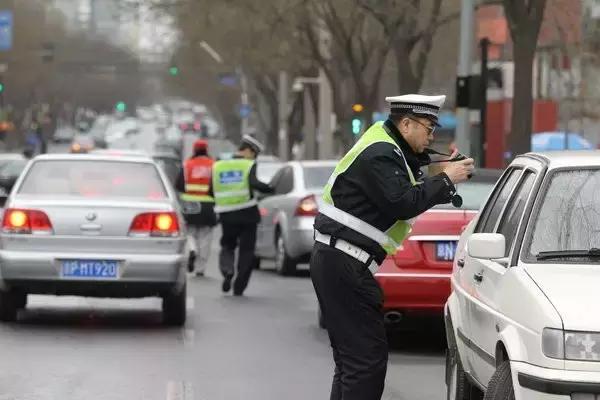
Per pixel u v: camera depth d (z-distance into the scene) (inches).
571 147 3919.8
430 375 1088.8
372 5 3321.9
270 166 3233.3
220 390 998.4
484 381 748.6
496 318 701.3
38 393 973.8
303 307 1605.6
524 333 652.1
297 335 1332.4
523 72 2559.1
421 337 1328.7
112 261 1306.6
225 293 1786.4
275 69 5551.2
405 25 3489.2
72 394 971.3
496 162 4175.7
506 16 2581.2
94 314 1485.0
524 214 733.9
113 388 999.6
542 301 650.8
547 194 738.2
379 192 693.9
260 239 2230.6
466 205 1205.1
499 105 4141.2
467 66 2512.3
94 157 1393.9
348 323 717.3
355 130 3966.5
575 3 3590.1
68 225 1304.1
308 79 5024.6
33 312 1485.0
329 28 4060.0
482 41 2746.1
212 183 1742.1
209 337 1304.1
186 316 1476.4
